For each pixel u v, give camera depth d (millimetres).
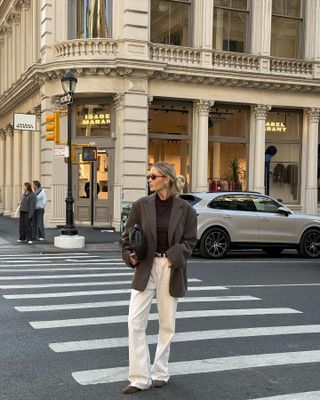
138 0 20188
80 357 5578
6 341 6117
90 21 20750
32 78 22297
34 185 17812
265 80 22391
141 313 4723
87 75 20281
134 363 4703
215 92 21891
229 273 11766
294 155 24438
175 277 4719
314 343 6316
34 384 4820
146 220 4703
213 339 6363
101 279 10367
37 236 17625
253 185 23094
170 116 21922
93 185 21469
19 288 9305
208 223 14336
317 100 23891
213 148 22797
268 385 4918
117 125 20766
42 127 21594
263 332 6746
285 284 10492
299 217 15344
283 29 23875
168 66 20750
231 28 22797
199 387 4832
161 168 4707
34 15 23328
